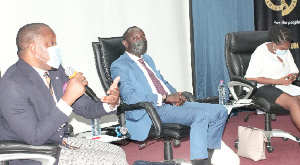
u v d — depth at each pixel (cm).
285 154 352
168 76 521
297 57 548
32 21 384
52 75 197
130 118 293
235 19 541
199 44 530
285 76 368
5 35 366
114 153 201
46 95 182
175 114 283
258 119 514
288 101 343
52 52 181
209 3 528
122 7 464
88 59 434
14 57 372
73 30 419
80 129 430
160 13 507
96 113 209
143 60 326
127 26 470
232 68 390
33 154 167
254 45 396
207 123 277
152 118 262
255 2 550
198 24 527
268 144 365
